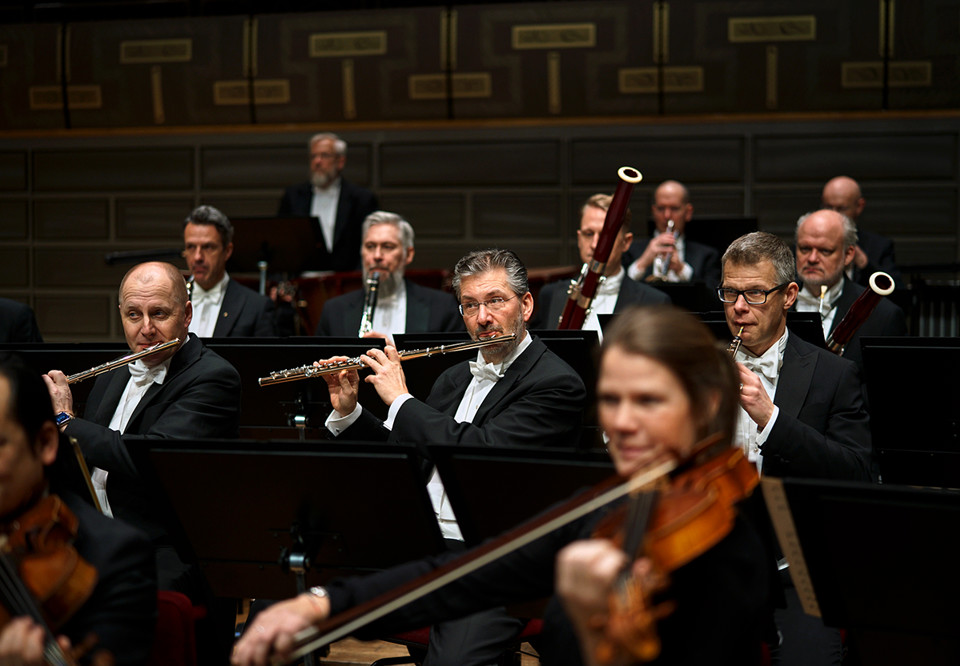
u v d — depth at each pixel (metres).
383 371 4.26
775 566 3.18
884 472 4.21
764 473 3.98
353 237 10.42
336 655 5.09
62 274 12.70
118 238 12.55
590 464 2.95
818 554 2.64
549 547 2.43
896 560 2.54
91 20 12.16
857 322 5.06
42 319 12.75
